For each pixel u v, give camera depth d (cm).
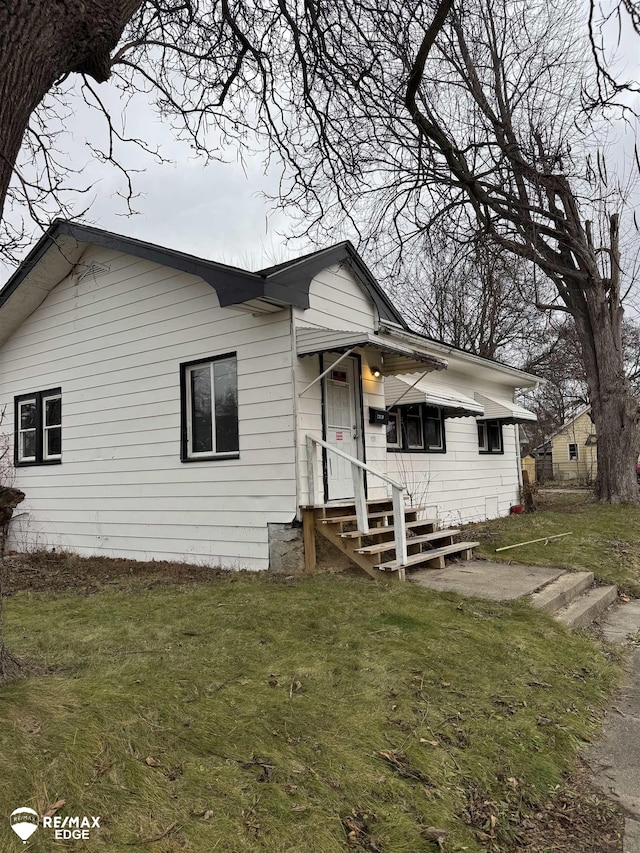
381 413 898
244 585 643
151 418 885
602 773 315
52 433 1074
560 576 720
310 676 372
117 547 927
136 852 197
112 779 231
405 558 682
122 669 356
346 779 265
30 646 416
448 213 934
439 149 827
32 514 1098
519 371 1425
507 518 1380
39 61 271
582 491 2489
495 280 1374
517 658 445
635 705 408
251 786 247
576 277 1464
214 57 622
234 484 777
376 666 397
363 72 651
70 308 1028
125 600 594
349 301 862
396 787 267
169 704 304
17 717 259
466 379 1365
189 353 838
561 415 4388
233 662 389
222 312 802
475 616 535
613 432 1541
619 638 562
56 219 593
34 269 988
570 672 443
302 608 532
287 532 720
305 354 723
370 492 860
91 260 980
